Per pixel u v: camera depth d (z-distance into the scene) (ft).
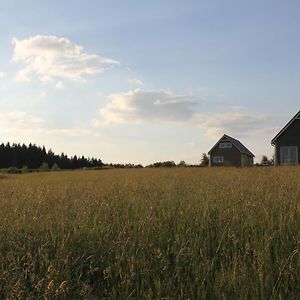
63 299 14.44
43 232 20.74
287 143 134.41
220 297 13.50
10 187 53.06
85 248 18.31
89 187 45.60
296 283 14.29
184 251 16.97
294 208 23.16
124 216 23.45
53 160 457.68
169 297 13.84
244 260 15.81
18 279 15.26
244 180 45.85
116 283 15.72
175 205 26.40
